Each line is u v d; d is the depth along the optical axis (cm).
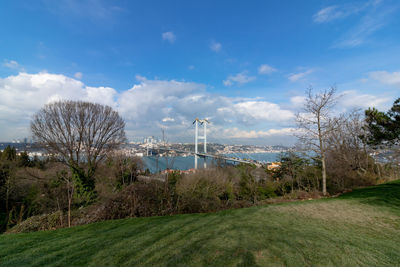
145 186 1073
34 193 1783
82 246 482
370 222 644
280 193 2034
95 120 2462
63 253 444
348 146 2222
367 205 898
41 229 771
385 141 1245
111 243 493
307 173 1955
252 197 1847
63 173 1966
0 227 1081
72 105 2322
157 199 1035
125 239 519
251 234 514
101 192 1903
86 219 846
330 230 555
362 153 2162
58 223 812
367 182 2050
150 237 523
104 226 675
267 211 800
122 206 918
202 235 517
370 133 1362
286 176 2031
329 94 1434
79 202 1478
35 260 412
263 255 394
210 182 1953
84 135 2338
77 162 2198
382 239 496
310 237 489
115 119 2761
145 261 387
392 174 2367
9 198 1756
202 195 1511
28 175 2178
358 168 2278
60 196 1534
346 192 1633
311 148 1555
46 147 2180
